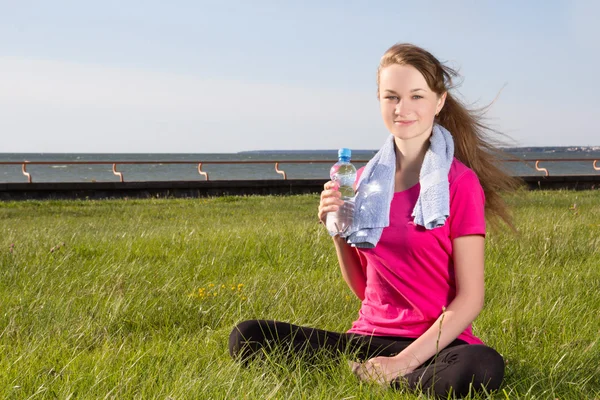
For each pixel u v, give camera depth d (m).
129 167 121.81
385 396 2.98
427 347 3.08
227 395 2.99
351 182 3.43
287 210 16.16
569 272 6.26
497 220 3.61
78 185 20.34
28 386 3.27
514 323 4.30
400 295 3.32
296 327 3.57
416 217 3.11
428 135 3.28
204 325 4.78
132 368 3.50
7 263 6.82
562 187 23.75
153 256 7.66
